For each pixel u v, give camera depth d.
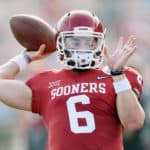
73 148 12.41
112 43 35.50
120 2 36.75
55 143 12.57
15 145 28.28
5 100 13.24
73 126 12.50
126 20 36.38
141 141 21.77
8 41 34.62
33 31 13.91
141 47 35.28
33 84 13.19
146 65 32.94
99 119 12.48
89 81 12.73
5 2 36.97
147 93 22.31
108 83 12.66
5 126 28.61
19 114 28.06
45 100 12.98
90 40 12.70
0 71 13.73
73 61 12.73
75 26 12.73
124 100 12.30
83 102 12.55
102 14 36.59
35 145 25.22
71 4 37.66
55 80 12.99
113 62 12.38
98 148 12.39
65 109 12.62
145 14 36.62
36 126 25.94
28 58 13.91
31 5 37.34
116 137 12.57
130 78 12.78
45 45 13.90
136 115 12.34
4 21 36.16
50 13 37.44
